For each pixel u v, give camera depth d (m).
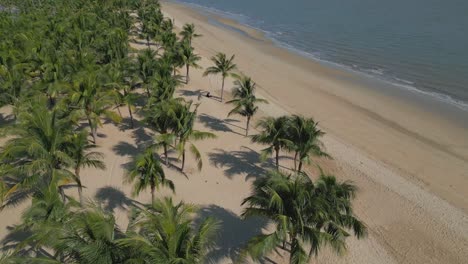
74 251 13.52
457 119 41.69
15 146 19.55
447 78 53.78
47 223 14.59
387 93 49.16
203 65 56.94
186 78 48.53
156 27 63.47
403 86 51.53
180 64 45.06
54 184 17.97
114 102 32.12
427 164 32.47
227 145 33.00
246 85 33.78
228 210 24.48
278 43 75.44
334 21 94.75
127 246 13.52
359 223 18.05
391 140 36.69
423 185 29.20
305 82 53.00
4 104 29.44
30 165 19.11
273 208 17.27
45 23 55.25
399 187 28.62
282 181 17.16
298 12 109.88
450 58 62.19
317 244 16.11
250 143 33.72
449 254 22.09
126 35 57.81
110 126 34.56
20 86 30.30
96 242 13.17
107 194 25.06
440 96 48.06
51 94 31.38
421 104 45.72
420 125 40.22
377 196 27.34
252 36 81.75
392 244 22.64
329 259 21.02
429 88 50.62
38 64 35.62
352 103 45.91
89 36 49.12
